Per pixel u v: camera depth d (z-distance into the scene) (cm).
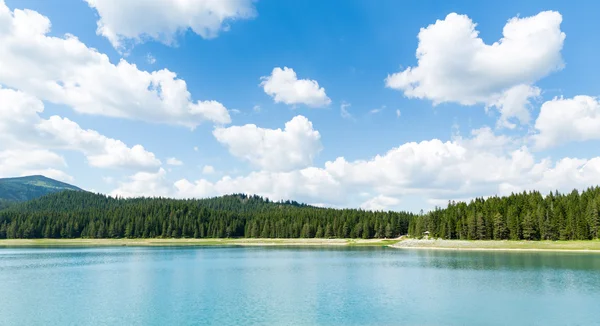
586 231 14212
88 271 8244
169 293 5531
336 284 6216
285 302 4831
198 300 5006
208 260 10875
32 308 4622
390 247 17162
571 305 4488
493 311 4238
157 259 11319
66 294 5506
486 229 16138
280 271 8062
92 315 4256
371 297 5094
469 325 3703
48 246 19750
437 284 6081
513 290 5475
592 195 16950
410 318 3978
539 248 13362
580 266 8200
